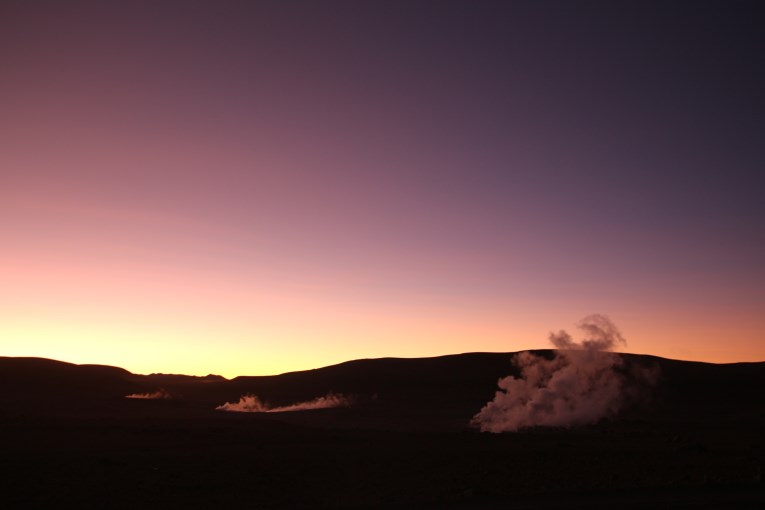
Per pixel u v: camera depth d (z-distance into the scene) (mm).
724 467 32188
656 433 54781
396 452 39938
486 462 35406
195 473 32312
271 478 31062
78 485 29062
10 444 41406
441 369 126312
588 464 34281
